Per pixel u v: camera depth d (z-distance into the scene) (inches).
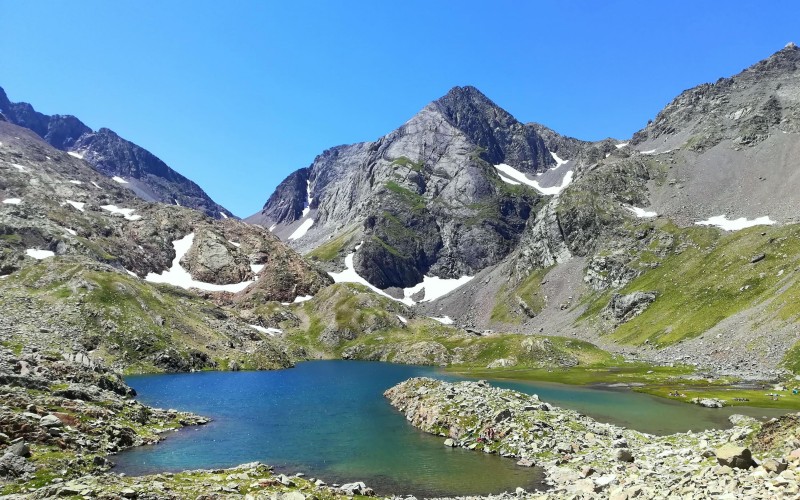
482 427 2063.2
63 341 4311.0
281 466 1691.7
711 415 2605.8
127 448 1786.4
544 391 3624.5
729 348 5098.4
